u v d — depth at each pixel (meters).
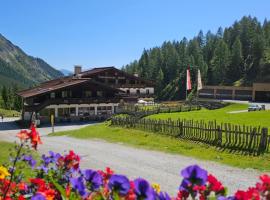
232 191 12.43
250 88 91.38
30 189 4.89
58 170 5.25
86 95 56.75
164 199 2.80
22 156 5.78
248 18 150.62
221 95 99.06
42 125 49.38
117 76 78.50
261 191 3.17
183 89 125.81
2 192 4.73
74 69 72.44
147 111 46.31
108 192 3.54
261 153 17.66
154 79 133.00
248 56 135.12
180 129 24.34
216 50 131.00
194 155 19.33
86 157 20.08
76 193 3.54
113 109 58.31
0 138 36.25
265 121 32.47
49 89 52.78
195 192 2.96
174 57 135.50
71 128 45.28
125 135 28.66
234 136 19.92
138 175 15.27
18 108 97.94
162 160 18.47
